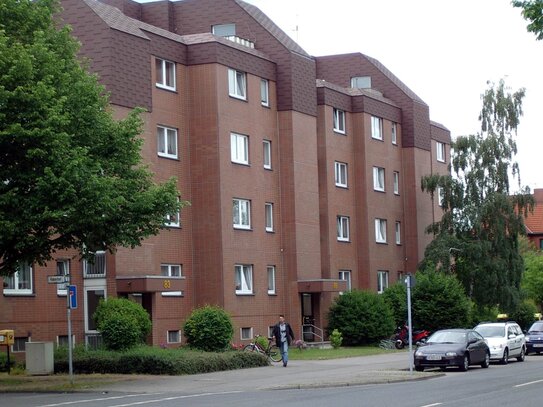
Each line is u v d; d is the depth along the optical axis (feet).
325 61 215.92
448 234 201.57
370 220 192.65
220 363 113.29
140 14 177.68
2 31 89.71
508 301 199.00
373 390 87.04
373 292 177.27
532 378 100.27
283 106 165.99
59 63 93.40
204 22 174.40
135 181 98.07
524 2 63.82
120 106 132.05
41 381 98.17
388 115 203.00
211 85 148.77
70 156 88.89
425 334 169.89
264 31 168.14
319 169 181.16
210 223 148.25
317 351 153.58
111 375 105.60
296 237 164.86
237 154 154.20
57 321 127.34
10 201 87.92
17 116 88.17
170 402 75.77
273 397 80.18
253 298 155.94
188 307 146.61
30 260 96.22
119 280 128.57
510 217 201.87
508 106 207.21
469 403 71.61
